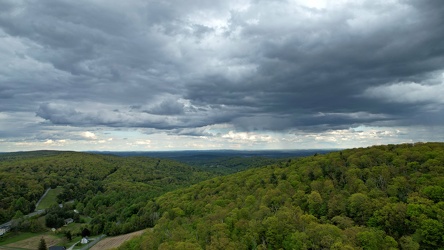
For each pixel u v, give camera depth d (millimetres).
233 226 99688
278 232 86812
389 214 87562
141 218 164000
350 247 70812
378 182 110500
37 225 176750
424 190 94750
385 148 148125
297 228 87812
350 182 113875
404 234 84750
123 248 111250
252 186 149750
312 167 140500
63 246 143750
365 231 79750
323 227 82500
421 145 142000
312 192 106938
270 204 112688
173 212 145000
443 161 112750
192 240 93062
